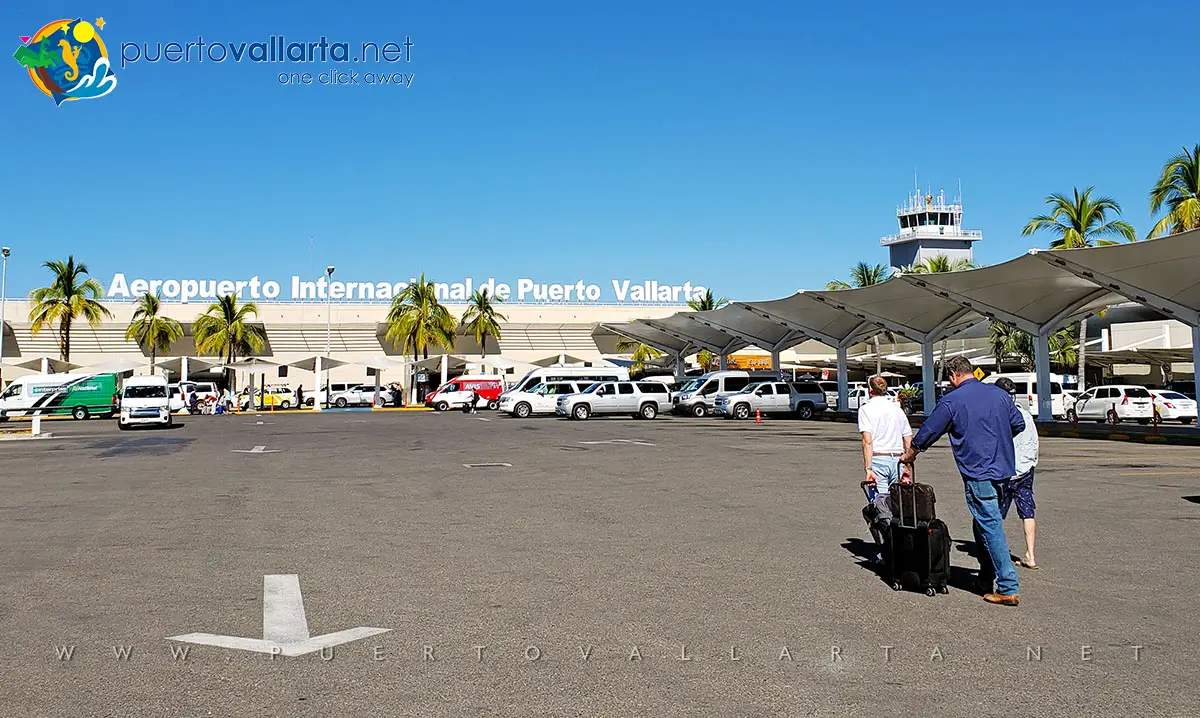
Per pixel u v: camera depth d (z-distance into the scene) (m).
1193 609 6.81
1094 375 62.06
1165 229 38.47
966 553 9.01
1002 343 58.38
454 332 74.81
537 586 7.57
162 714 4.71
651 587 7.52
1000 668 5.45
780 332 52.22
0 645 5.91
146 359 74.00
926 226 109.00
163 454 22.45
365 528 10.55
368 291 80.62
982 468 7.03
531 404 46.84
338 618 6.57
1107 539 9.67
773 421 40.50
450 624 6.41
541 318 81.75
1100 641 6.00
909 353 72.56
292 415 53.84
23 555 8.95
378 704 4.85
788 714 4.71
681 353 64.19
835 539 9.73
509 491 14.06
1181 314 27.58
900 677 5.29
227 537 9.96
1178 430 29.89
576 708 4.79
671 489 14.23
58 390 51.69
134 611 6.77
